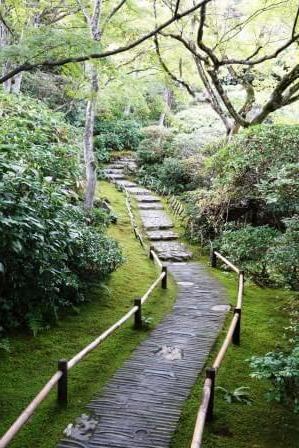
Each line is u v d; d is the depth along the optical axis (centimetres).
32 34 436
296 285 617
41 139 752
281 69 1072
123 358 497
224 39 996
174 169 1472
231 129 1043
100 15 895
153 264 902
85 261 641
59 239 549
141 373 461
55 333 541
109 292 682
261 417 395
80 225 680
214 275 862
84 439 348
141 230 1134
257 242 676
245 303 701
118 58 1067
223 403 411
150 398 412
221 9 996
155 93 1493
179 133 1720
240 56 1043
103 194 1373
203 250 1020
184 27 1002
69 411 386
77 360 407
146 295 614
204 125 1714
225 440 361
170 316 635
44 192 537
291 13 898
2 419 369
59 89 1520
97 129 1980
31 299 546
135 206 1327
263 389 441
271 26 974
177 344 538
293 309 659
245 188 812
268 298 730
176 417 383
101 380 445
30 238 477
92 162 916
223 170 827
